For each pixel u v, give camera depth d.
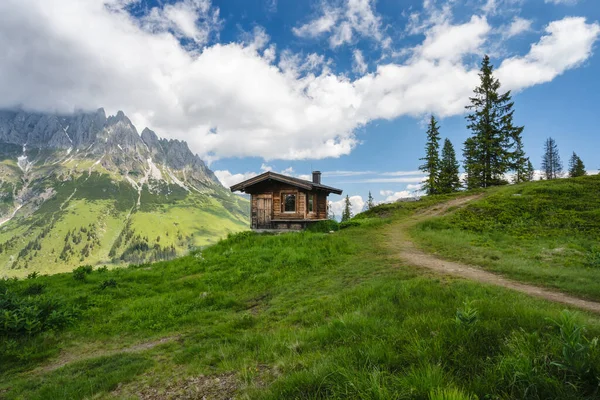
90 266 18.42
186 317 9.96
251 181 27.03
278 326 8.09
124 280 15.41
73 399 5.22
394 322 6.10
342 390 3.53
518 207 25.23
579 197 25.55
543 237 18.06
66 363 7.40
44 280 16.33
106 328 9.59
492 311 5.74
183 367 6.14
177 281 14.49
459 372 3.62
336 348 5.12
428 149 51.50
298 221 26.09
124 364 6.75
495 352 4.03
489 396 3.08
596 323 5.40
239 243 20.97
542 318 5.15
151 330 9.34
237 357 5.93
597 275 10.51
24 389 6.04
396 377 3.52
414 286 9.09
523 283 10.38
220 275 14.49
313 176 30.48
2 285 13.70
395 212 35.12
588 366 3.16
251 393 4.13
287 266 15.06
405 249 17.56
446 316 5.88
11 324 8.69
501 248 16.25
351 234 23.55
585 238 16.84
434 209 32.78
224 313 10.32
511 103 41.22
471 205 28.69
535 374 3.25
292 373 4.35
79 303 11.77
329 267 14.67
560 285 9.75
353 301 8.73
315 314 8.20
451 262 14.05
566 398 2.89
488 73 42.47
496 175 42.41
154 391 5.17
